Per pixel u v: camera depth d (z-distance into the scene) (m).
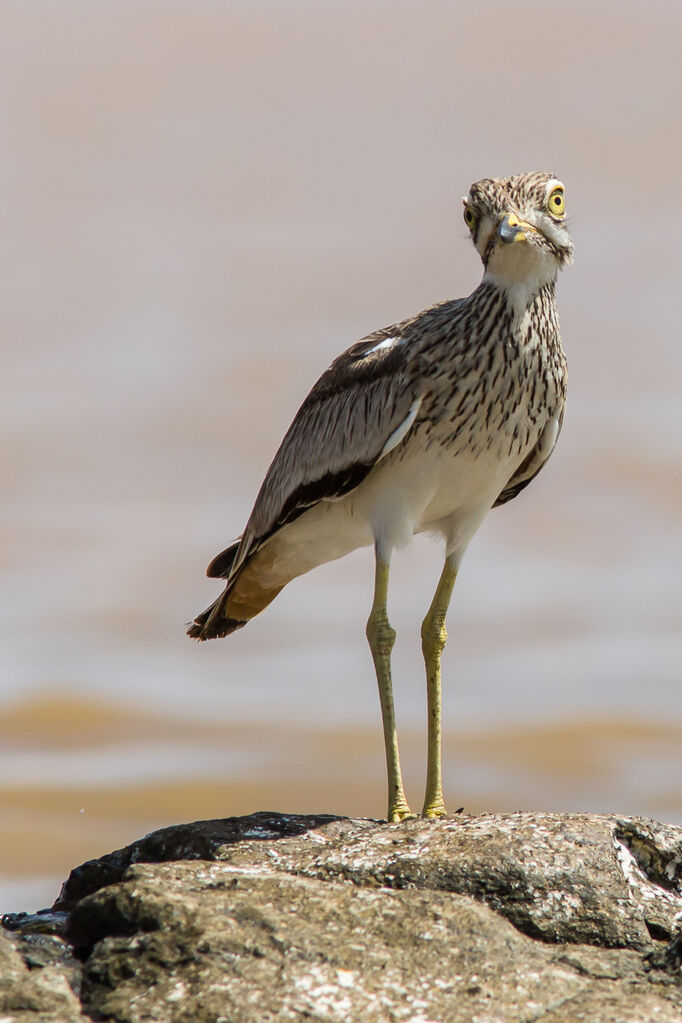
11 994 9.48
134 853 11.85
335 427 13.05
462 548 13.20
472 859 10.75
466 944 9.81
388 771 12.55
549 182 12.80
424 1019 9.27
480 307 12.51
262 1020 9.20
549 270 12.66
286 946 9.69
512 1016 9.32
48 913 11.55
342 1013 9.27
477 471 12.78
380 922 9.95
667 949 10.05
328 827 11.77
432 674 13.03
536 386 12.69
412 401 12.52
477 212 12.80
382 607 12.78
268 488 13.85
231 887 10.34
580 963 9.95
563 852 10.84
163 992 9.43
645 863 10.96
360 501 13.07
